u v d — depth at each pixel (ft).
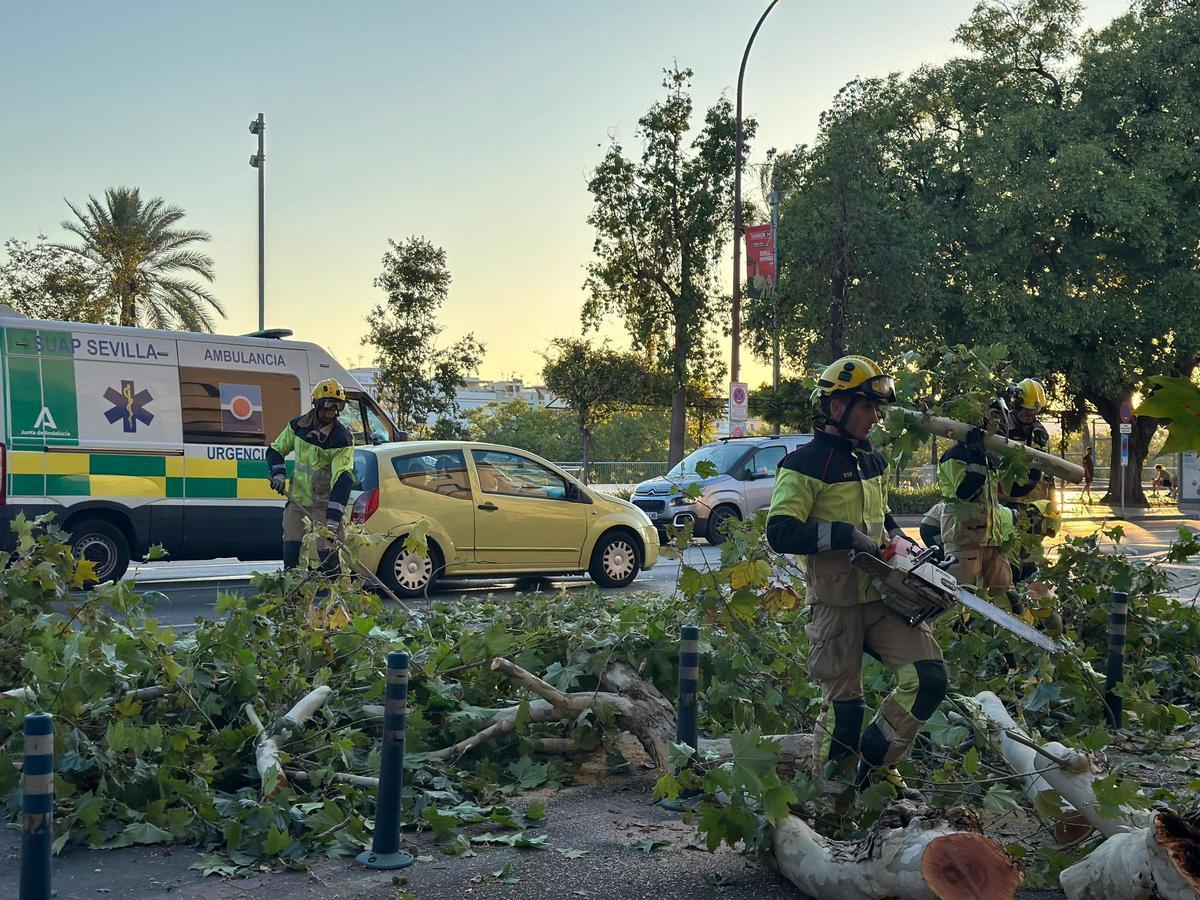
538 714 19.71
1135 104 115.75
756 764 13.64
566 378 127.34
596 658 20.85
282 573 25.67
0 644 20.72
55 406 42.24
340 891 14.19
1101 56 117.29
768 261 87.86
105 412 43.27
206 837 15.94
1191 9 115.65
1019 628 14.33
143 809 16.46
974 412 20.68
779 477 15.31
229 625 20.25
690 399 129.70
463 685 21.61
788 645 21.22
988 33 119.34
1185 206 113.19
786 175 112.06
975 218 113.29
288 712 19.06
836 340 108.27
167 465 44.47
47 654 18.86
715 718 20.99
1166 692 27.58
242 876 14.65
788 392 109.19
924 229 111.24
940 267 113.50
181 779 17.12
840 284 108.37
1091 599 28.09
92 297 116.47
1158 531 87.40
